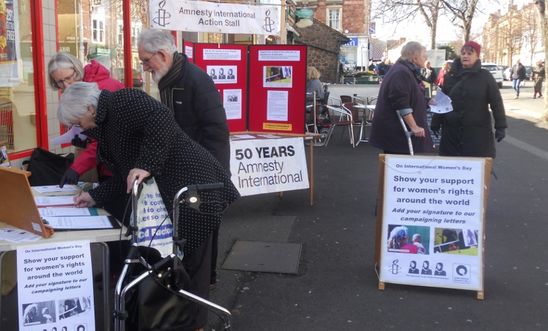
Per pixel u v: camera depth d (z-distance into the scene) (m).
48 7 5.12
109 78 4.11
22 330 2.65
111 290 3.88
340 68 26.86
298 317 3.81
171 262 2.76
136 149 2.98
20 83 4.82
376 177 8.43
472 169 4.07
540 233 5.66
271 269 4.64
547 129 14.93
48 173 4.49
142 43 3.60
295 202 6.88
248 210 6.50
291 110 6.48
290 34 20.64
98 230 2.83
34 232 2.75
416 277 4.17
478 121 5.46
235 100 6.49
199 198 2.81
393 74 5.25
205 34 10.16
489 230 5.75
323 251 5.12
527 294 4.18
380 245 4.31
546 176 8.52
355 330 3.63
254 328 3.65
